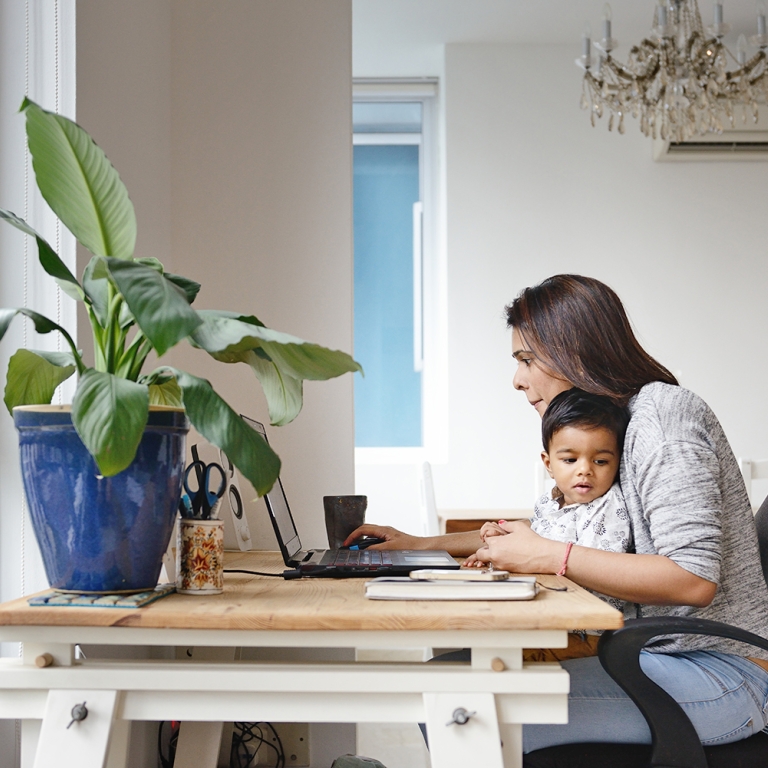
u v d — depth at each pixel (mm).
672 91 3260
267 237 1900
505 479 4199
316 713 949
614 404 1372
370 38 4184
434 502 2828
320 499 1877
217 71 1909
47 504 992
